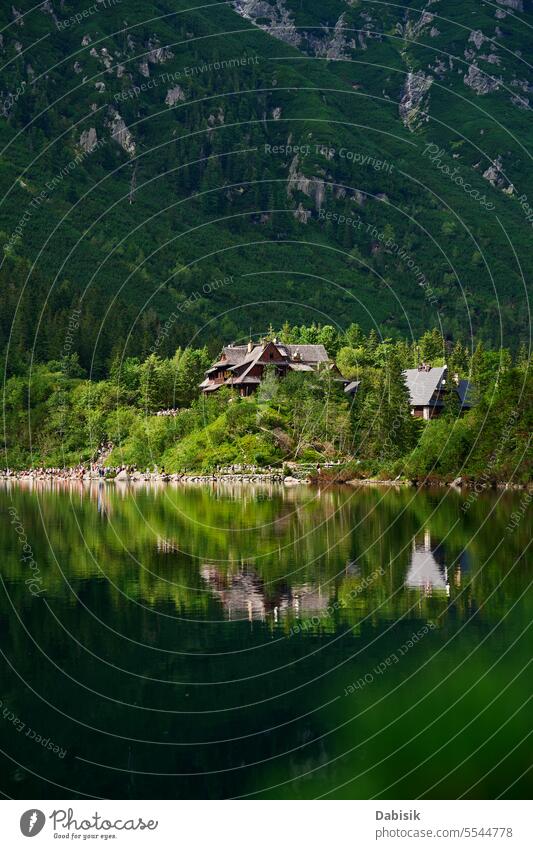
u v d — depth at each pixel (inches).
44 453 6451.8
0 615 1804.9
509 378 4414.4
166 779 1181.1
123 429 6348.4
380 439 5068.9
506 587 2039.9
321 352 7667.3
